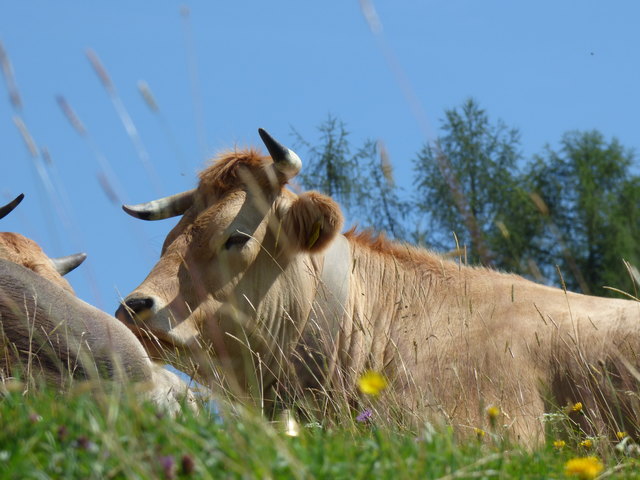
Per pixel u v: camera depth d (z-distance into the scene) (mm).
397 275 12961
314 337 12391
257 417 6582
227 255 12047
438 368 11727
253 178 12445
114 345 9867
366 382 7145
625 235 38125
